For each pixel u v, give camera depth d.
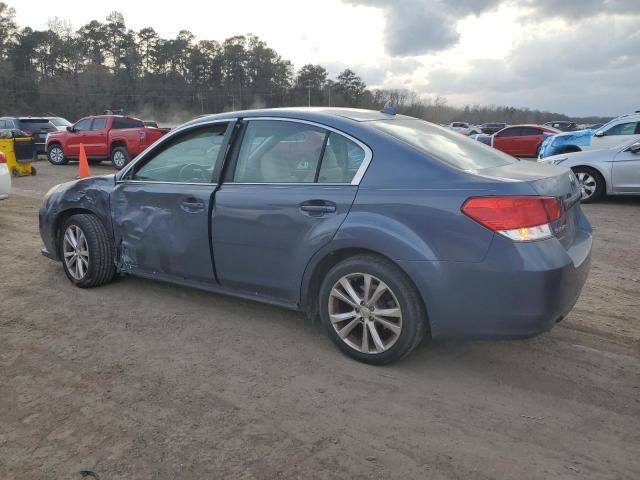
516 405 3.06
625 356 3.67
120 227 4.64
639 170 9.45
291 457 2.61
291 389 3.23
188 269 4.24
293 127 3.76
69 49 94.44
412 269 3.15
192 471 2.51
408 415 2.96
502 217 2.96
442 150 3.54
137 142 17.08
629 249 6.63
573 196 3.50
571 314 4.44
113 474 2.49
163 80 94.19
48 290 4.96
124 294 4.84
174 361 3.60
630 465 2.55
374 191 3.32
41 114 84.25
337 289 3.52
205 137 4.18
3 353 3.71
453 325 3.16
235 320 4.27
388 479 2.46
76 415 2.97
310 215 3.51
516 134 23.27
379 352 3.42
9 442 2.73
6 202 10.27
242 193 3.84
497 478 2.47
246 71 93.25
